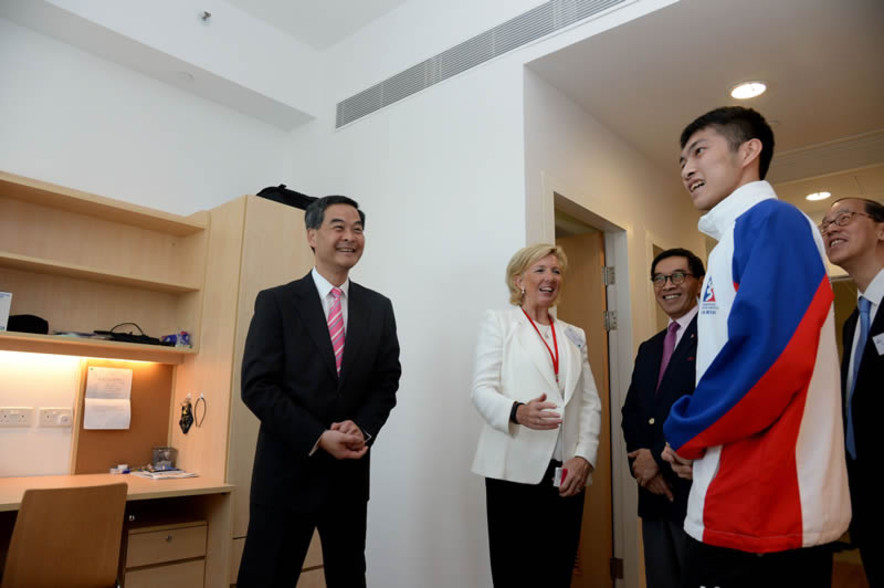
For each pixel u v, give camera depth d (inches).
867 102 127.6
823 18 99.7
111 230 120.6
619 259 138.6
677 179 173.5
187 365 122.1
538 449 74.8
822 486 39.3
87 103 124.1
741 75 117.0
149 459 119.8
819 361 41.6
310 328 73.0
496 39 118.2
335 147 148.5
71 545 78.3
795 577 38.6
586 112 130.6
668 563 72.8
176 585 99.0
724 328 43.8
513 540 73.7
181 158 138.6
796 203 184.1
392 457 117.9
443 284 116.9
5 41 114.2
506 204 109.1
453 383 110.7
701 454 42.9
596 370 134.6
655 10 98.0
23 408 107.3
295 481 68.2
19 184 100.0
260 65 143.6
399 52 137.8
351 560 71.2
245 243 114.3
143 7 123.5
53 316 111.4
